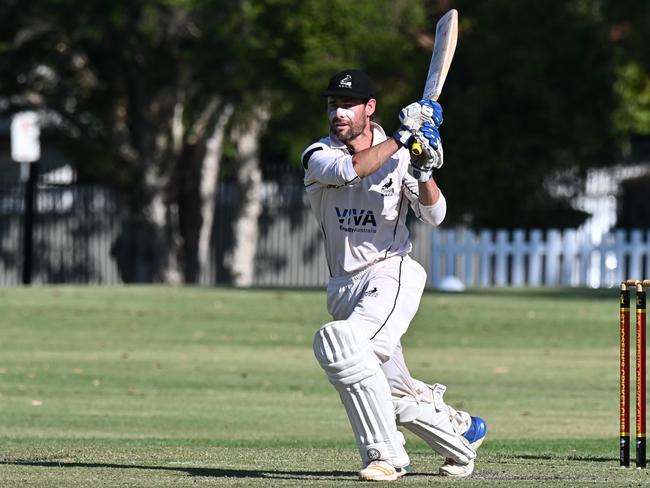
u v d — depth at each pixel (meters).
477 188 112.44
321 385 56.22
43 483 26.28
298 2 107.38
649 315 75.69
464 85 114.38
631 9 106.19
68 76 121.31
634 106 118.00
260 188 129.88
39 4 110.31
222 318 78.62
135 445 36.00
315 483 26.08
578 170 117.00
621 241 102.50
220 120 122.62
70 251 135.00
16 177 170.50
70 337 71.19
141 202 124.19
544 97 109.56
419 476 27.75
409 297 27.05
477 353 65.88
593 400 51.69
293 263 130.25
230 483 26.16
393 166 27.17
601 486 25.86
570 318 77.44
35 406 49.25
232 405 50.19
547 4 110.25
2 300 86.50
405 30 114.75
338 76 27.12
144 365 61.56
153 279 126.75
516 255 103.56
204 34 110.25
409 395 27.33
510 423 45.19
